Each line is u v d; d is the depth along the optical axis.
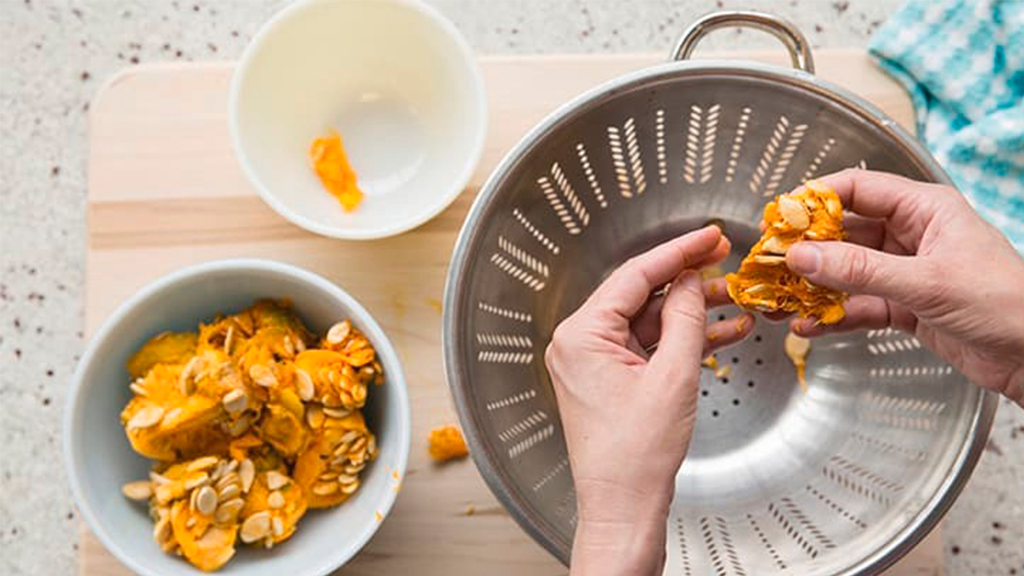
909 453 0.67
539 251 0.71
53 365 0.81
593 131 0.67
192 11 0.82
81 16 0.82
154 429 0.65
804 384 0.75
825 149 0.68
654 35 0.82
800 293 0.61
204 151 0.73
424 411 0.72
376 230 0.69
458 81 0.73
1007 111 0.73
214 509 0.65
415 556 0.71
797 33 0.65
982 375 0.63
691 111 0.68
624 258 0.76
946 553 0.78
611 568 0.55
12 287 0.82
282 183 0.73
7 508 0.80
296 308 0.69
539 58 0.74
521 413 0.69
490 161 0.73
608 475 0.56
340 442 0.67
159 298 0.66
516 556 0.71
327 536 0.67
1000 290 0.57
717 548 0.70
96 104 0.73
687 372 0.57
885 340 0.71
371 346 0.67
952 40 0.73
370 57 0.75
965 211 0.60
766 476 0.73
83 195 0.82
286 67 0.73
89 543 0.70
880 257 0.57
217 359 0.66
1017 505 0.78
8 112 0.82
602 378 0.58
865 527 0.66
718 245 0.62
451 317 0.63
